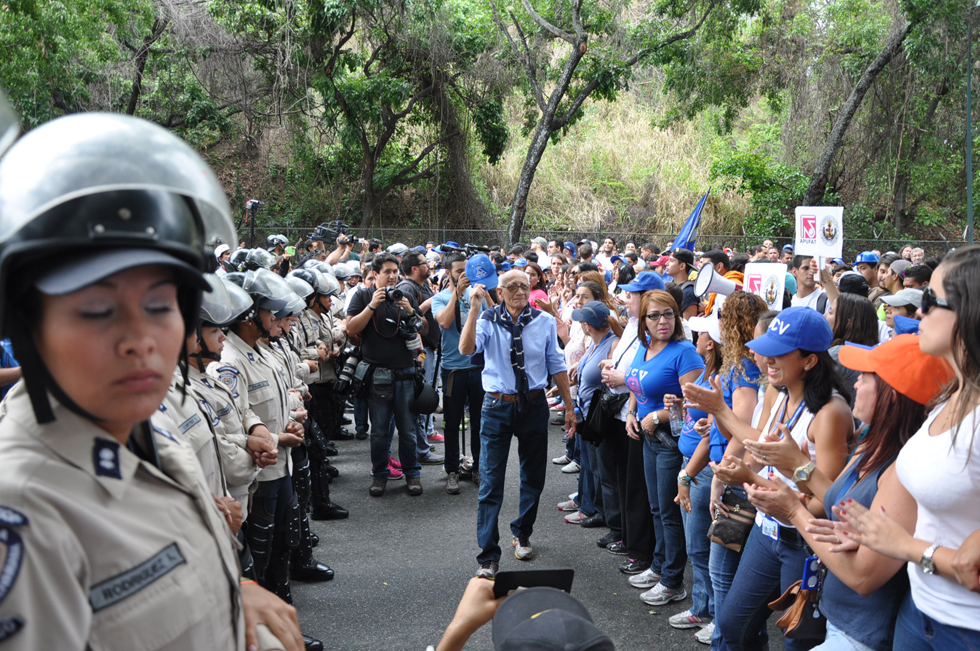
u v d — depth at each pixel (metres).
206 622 1.09
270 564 4.04
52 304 0.93
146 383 0.97
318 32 18.92
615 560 4.94
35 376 0.96
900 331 3.58
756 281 6.57
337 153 22.47
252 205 9.86
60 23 15.80
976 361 1.75
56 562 0.92
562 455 7.43
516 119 25.20
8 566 0.87
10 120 0.93
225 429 3.24
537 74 21.06
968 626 1.79
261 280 3.92
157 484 1.11
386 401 6.16
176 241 0.97
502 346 4.71
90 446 1.00
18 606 0.87
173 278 1.00
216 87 20.34
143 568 1.01
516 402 4.69
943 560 1.79
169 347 1.00
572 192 24.64
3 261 0.89
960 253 1.83
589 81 19.62
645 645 3.85
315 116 20.66
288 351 4.91
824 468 2.66
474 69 20.61
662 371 4.14
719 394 3.02
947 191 24.31
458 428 6.31
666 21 19.52
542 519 5.74
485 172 24.69
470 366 6.27
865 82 20.42
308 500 4.64
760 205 22.61
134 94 19.80
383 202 23.52
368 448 7.74
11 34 15.13
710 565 3.32
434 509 5.95
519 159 25.12
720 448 3.38
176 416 2.48
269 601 1.32
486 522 4.70
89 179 0.91
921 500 1.86
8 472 0.93
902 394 2.15
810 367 2.77
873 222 23.89
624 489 4.79
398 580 4.66
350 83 20.08
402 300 6.07
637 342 4.62
